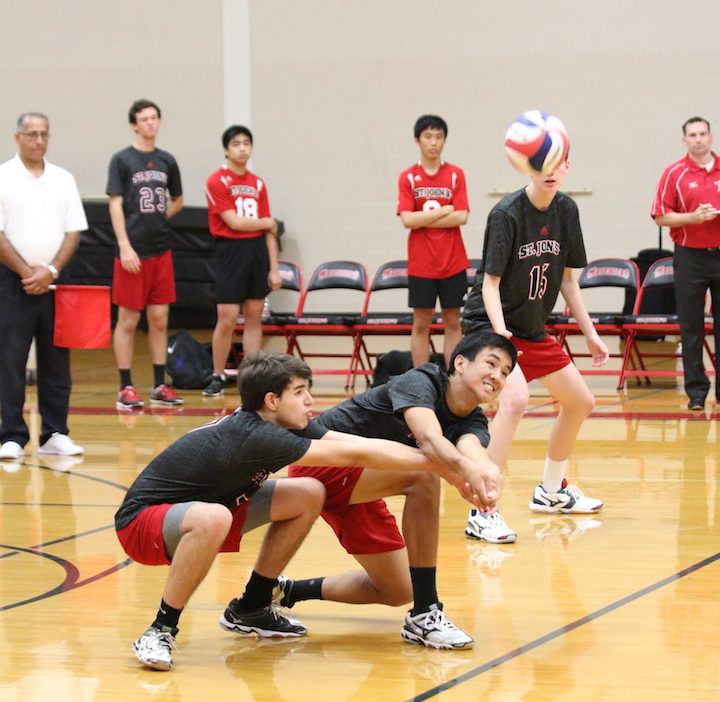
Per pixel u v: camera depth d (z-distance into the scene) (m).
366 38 23.83
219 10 24.47
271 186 24.45
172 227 23.41
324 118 24.14
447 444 5.73
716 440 12.56
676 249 14.73
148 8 24.84
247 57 24.38
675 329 16.69
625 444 12.40
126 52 25.02
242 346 19.03
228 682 5.51
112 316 24.11
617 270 17.61
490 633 6.23
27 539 8.55
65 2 25.19
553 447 9.23
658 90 22.70
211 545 5.64
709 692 5.27
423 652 5.96
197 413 15.38
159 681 5.53
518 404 8.31
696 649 5.90
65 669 5.71
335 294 24.30
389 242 24.08
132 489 5.96
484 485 5.61
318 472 6.18
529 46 23.14
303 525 6.06
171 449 5.95
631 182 22.92
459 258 15.96
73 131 25.38
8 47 25.50
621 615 6.52
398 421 6.20
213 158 24.84
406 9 23.58
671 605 6.70
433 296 15.92
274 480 6.09
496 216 8.16
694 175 14.27
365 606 6.91
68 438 12.59
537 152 7.88
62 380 12.38
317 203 24.27
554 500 9.32
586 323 8.83
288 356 5.92
